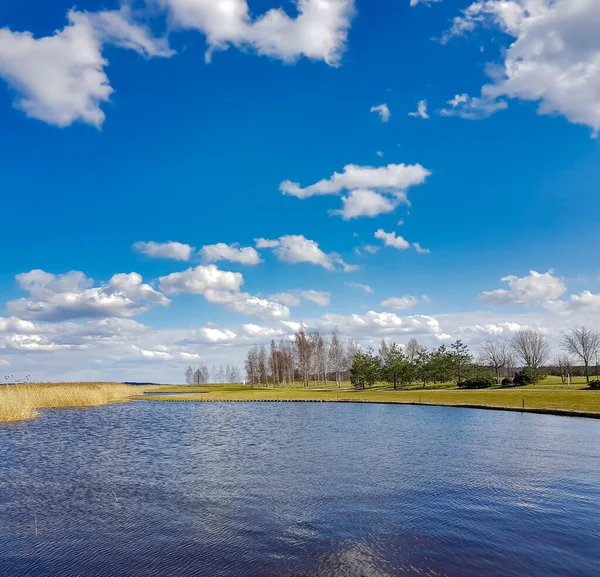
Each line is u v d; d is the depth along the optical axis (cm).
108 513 1566
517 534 1344
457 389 8850
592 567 1123
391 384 11281
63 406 6194
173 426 4128
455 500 1684
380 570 1115
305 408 6069
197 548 1259
